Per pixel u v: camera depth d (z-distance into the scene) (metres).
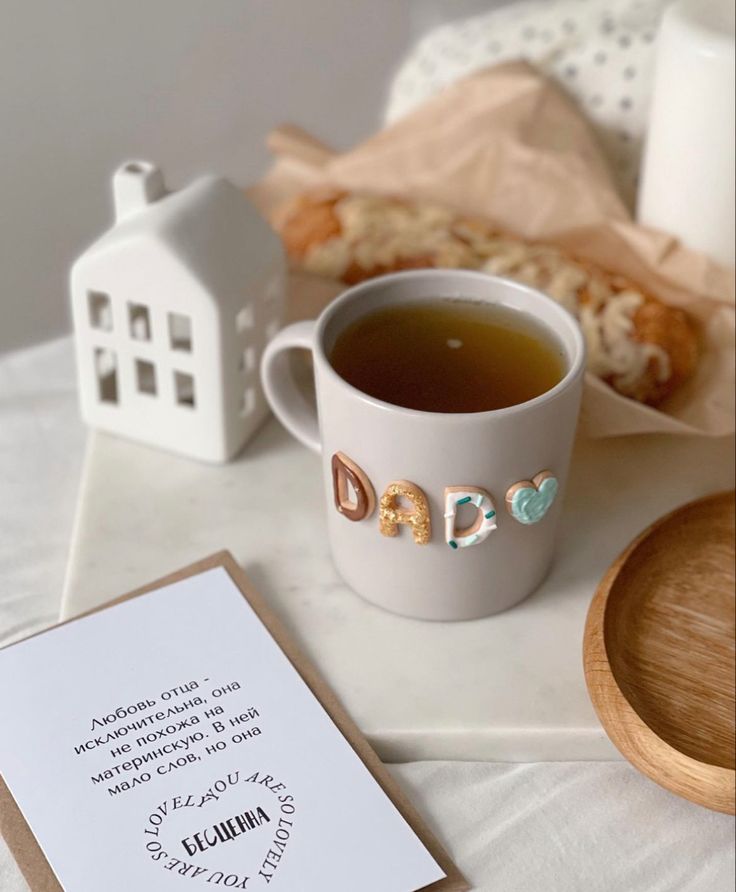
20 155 0.73
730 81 0.43
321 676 0.36
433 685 0.35
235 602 0.37
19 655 0.35
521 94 0.54
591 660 0.34
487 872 0.31
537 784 0.34
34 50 0.70
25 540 0.42
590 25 0.57
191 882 0.29
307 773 0.32
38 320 0.78
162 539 0.41
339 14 0.79
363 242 0.47
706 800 0.31
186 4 0.73
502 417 0.32
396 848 0.30
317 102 0.83
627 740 0.32
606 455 0.45
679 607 0.37
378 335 0.37
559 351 0.36
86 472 0.43
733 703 0.34
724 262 0.48
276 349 0.37
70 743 0.33
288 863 0.30
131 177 0.40
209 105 0.78
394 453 0.33
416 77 0.62
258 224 0.42
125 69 0.73
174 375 0.42
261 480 0.43
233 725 0.33
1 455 0.45
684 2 0.47
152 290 0.40
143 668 0.35
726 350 0.46
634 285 0.47
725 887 0.31
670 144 0.46
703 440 0.46
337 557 0.39
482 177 0.52
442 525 0.34
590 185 0.51
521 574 0.37
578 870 0.31
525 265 0.46
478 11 0.82
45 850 0.30
